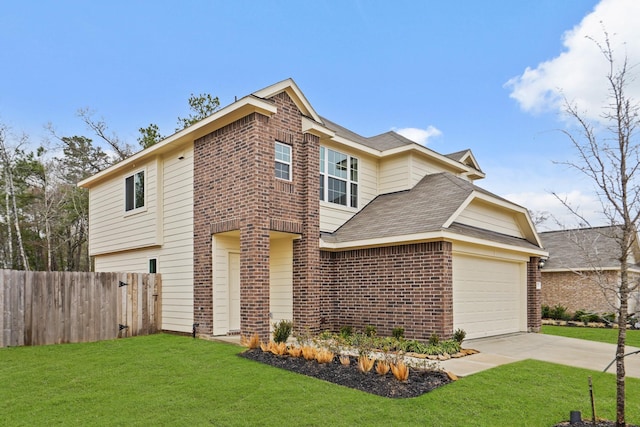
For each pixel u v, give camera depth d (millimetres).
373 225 12898
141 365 8359
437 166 16953
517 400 6230
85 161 33062
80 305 11422
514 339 12734
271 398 6238
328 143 14117
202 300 12172
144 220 14656
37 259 30875
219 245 12227
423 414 5625
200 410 5836
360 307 12273
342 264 12852
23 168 29594
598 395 6621
